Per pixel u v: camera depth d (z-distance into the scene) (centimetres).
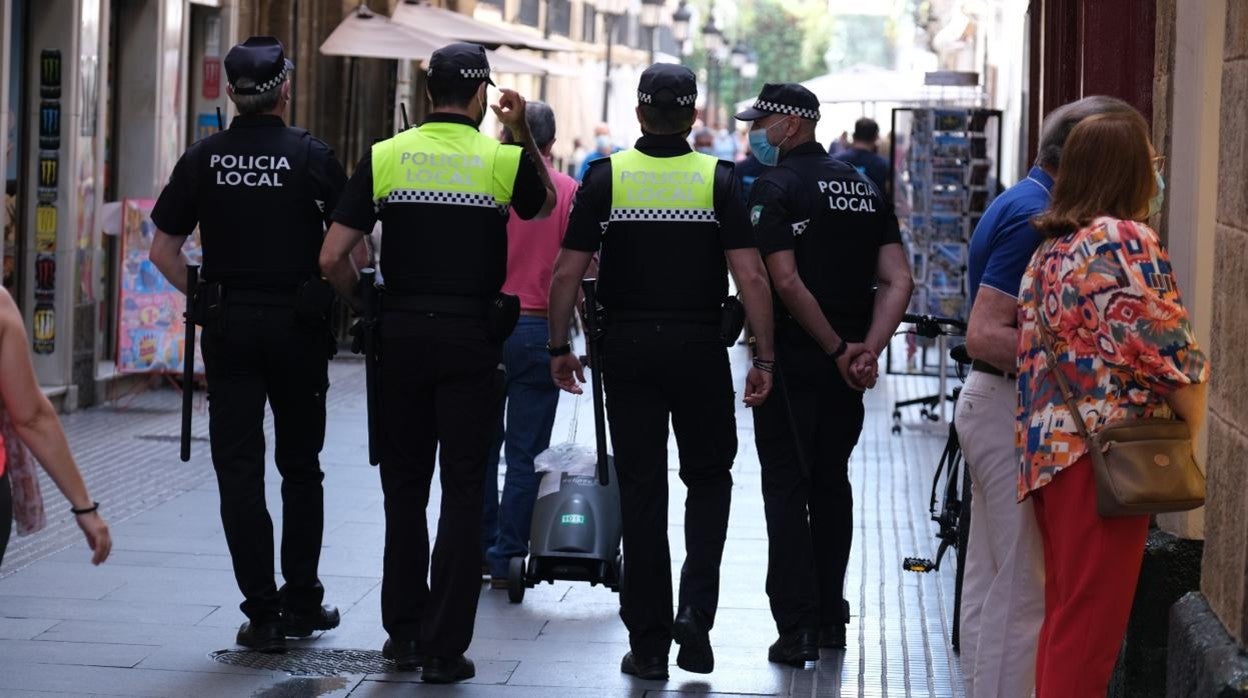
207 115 2172
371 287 823
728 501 859
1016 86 2759
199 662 870
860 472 1550
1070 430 624
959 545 921
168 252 882
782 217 863
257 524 882
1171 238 773
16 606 974
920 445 1727
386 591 865
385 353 827
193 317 869
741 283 829
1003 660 693
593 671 869
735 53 6431
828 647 921
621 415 838
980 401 713
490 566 1047
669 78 825
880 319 883
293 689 827
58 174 1777
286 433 907
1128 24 862
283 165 864
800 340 874
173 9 2019
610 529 1006
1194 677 655
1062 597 637
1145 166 629
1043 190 700
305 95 2491
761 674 868
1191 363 603
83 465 1470
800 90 883
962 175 1856
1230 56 675
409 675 856
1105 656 634
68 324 1792
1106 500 608
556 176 1039
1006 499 707
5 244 1756
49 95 1770
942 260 1853
